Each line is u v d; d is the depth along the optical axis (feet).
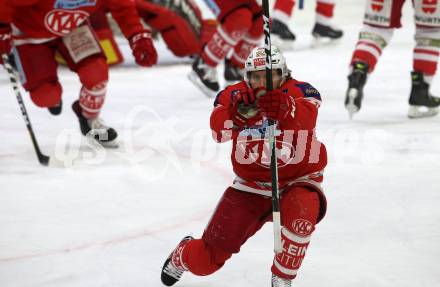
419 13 49.39
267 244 29.84
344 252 28.76
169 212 34.01
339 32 83.66
